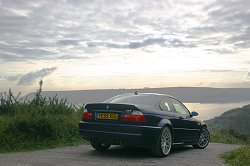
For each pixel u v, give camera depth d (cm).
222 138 1630
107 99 925
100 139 830
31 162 718
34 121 996
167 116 886
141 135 795
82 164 712
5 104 1138
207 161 804
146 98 895
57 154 841
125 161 769
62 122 1123
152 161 783
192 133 1006
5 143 894
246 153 827
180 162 780
